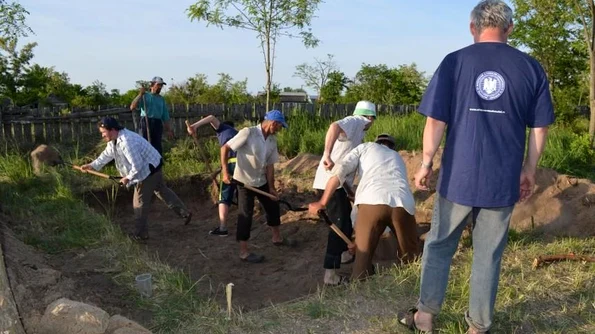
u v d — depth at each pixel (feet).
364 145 16.06
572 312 13.12
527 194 11.26
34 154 29.60
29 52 82.07
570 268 15.40
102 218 21.56
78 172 29.37
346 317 12.99
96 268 16.93
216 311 13.52
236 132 24.59
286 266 19.58
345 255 19.12
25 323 11.97
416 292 14.08
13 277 13.52
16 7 49.06
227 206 22.70
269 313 13.37
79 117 37.58
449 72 10.80
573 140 32.78
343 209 17.13
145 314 13.89
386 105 56.29
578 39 60.70
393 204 14.96
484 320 11.39
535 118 10.70
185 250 21.56
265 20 41.16
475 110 10.59
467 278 14.29
